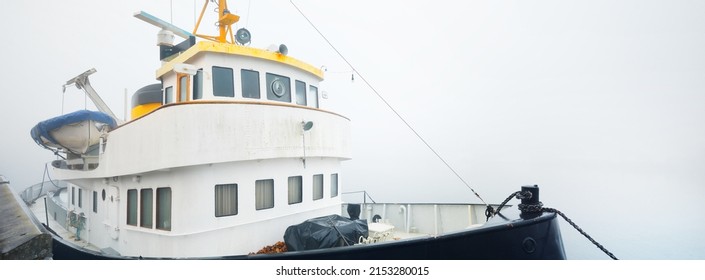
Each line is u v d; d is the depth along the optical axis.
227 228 7.45
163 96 9.93
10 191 9.95
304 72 9.98
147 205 8.25
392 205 12.65
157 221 7.87
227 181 7.51
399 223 12.34
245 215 7.73
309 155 8.60
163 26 10.84
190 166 7.12
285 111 8.09
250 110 7.48
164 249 7.41
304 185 9.01
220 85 8.22
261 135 7.62
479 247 6.16
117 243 9.35
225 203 7.52
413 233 11.78
